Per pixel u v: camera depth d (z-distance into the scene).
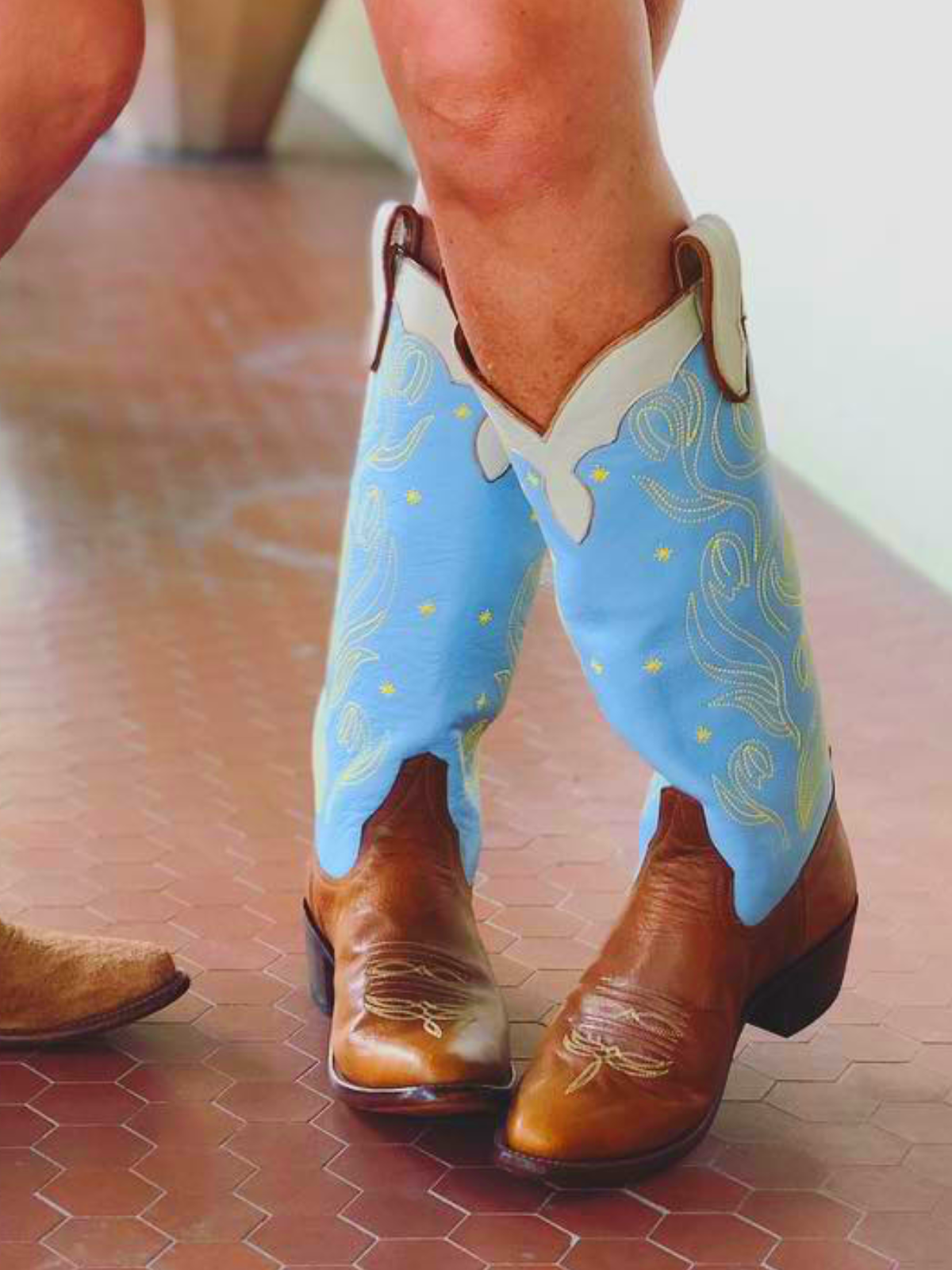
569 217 1.31
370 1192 1.52
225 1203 1.50
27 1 1.42
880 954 1.94
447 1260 1.44
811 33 3.71
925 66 3.27
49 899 2.00
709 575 1.44
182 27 7.17
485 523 1.61
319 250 5.91
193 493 3.57
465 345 1.40
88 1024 1.70
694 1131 1.54
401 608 1.64
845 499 3.59
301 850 2.16
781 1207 1.51
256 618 2.96
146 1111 1.62
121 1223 1.47
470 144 1.27
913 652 2.91
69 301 5.07
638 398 1.38
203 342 4.71
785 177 3.82
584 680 2.75
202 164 7.44
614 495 1.41
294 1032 1.75
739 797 1.53
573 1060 1.53
